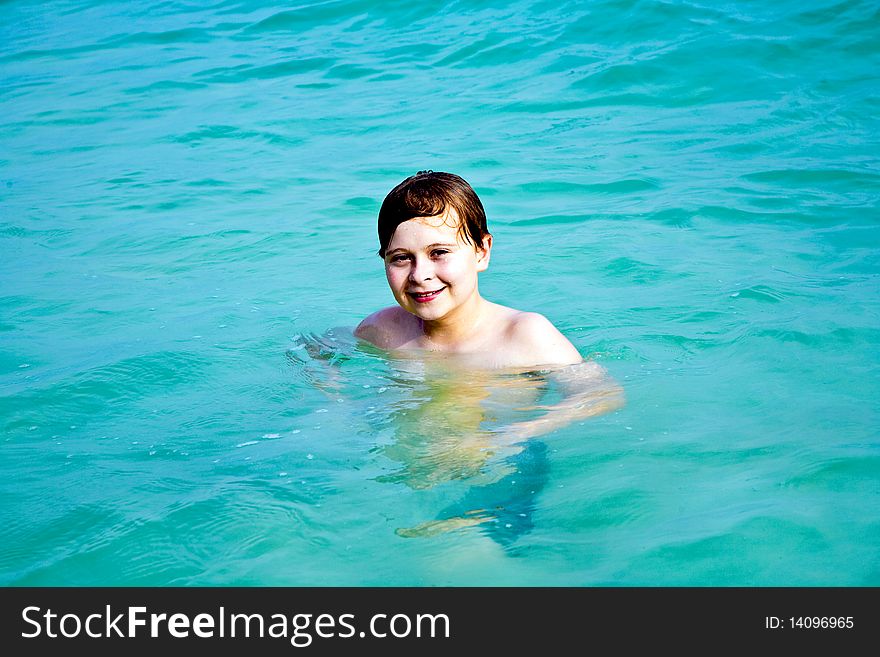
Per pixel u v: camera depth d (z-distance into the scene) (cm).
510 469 312
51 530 288
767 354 401
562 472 309
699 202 635
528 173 724
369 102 955
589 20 1109
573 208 643
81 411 373
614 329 441
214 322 471
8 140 905
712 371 388
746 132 791
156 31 1327
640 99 900
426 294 383
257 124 910
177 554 274
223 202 696
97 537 283
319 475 313
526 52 1057
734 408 352
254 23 1320
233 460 326
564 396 367
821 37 987
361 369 404
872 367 382
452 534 277
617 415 349
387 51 1134
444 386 381
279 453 330
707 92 902
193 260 578
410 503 294
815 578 250
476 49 1091
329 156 803
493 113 891
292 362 417
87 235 635
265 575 263
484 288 507
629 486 298
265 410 369
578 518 283
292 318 474
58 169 805
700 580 252
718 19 1059
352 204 676
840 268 507
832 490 289
